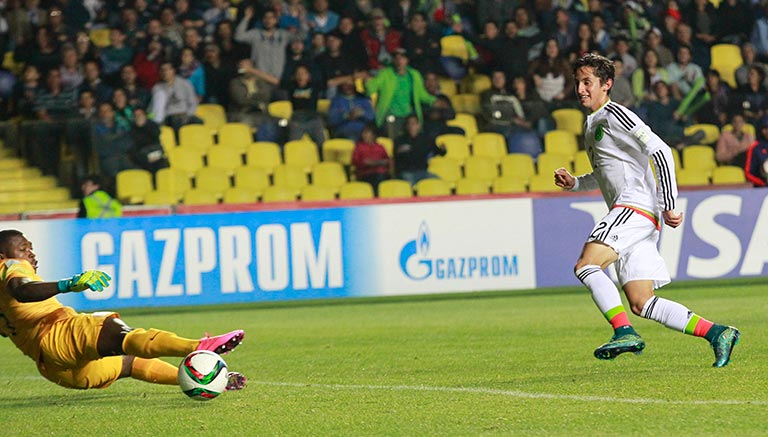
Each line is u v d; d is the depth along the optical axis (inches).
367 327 895.1
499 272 1139.3
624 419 409.7
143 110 1250.0
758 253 1139.9
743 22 1523.1
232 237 1108.5
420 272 1128.8
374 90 1316.4
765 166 1286.9
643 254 525.3
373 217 1125.7
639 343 498.9
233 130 1307.8
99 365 494.9
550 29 1460.4
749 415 408.8
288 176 1290.6
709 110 1362.0
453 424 417.4
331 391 535.5
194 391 484.7
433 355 690.2
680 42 1460.4
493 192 1307.8
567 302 1042.7
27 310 484.7
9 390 601.3
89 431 438.3
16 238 493.4
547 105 1349.7
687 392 470.0
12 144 1215.6
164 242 1100.5
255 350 763.4
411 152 1291.8
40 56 1375.5
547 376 557.0
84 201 1160.2
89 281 462.6
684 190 1206.9
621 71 1403.8
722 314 872.3
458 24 1489.9
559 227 1146.7
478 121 1336.1
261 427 430.0
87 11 1473.9
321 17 1472.7
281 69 1382.9
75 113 1349.7
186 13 1461.6
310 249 1118.4
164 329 944.3
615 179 531.5
